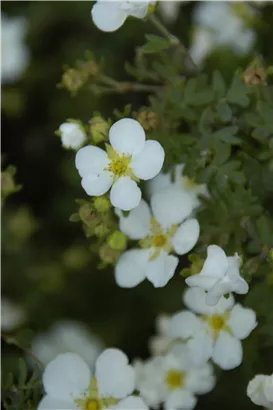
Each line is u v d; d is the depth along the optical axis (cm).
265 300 60
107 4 60
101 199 59
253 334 63
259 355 64
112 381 60
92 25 79
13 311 76
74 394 60
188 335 60
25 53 78
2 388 61
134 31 77
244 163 61
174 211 60
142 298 76
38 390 61
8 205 79
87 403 60
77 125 60
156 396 65
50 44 81
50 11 79
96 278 77
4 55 78
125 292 77
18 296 77
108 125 60
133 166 58
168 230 60
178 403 65
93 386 60
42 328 76
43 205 79
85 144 60
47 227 79
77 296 77
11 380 61
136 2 60
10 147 80
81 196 77
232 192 60
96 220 59
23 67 78
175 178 62
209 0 72
